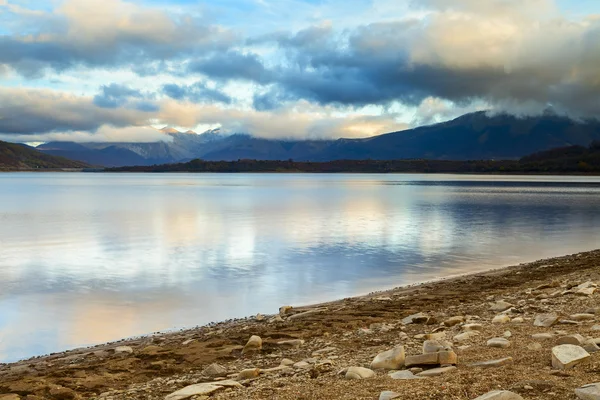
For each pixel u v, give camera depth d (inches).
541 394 260.8
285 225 2299.5
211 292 1016.2
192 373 441.7
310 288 1042.7
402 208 3282.5
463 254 1462.8
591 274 930.1
